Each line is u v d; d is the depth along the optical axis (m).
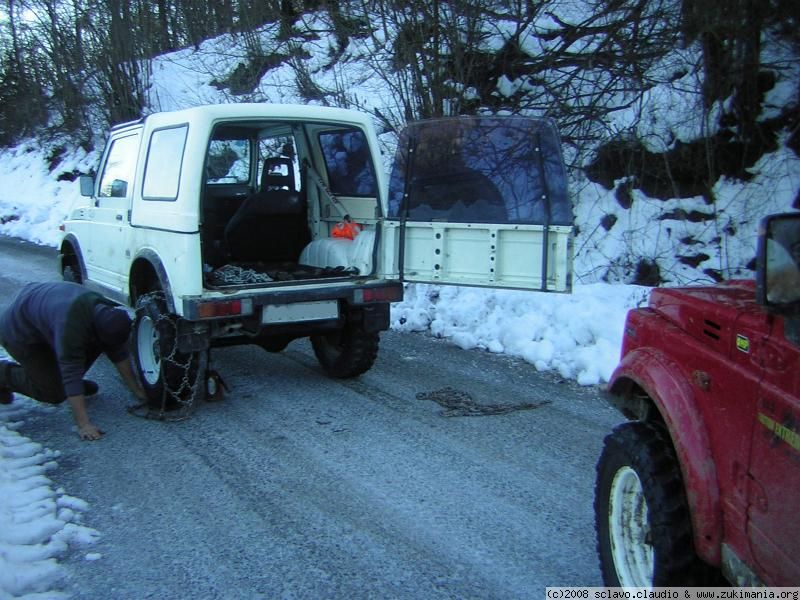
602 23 10.49
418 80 10.49
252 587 3.41
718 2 8.59
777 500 2.19
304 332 5.91
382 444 5.14
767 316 2.34
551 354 7.08
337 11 12.84
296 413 5.79
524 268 5.43
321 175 6.80
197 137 5.37
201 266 5.37
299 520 4.05
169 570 3.56
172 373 5.55
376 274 6.07
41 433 5.36
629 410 3.37
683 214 9.48
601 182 10.39
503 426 5.48
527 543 3.81
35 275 11.87
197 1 18.88
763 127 9.28
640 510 3.05
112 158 6.95
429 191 5.78
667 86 10.05
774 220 2.14
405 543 3.81
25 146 22.88
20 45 21.84
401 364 7.15
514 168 5.46
